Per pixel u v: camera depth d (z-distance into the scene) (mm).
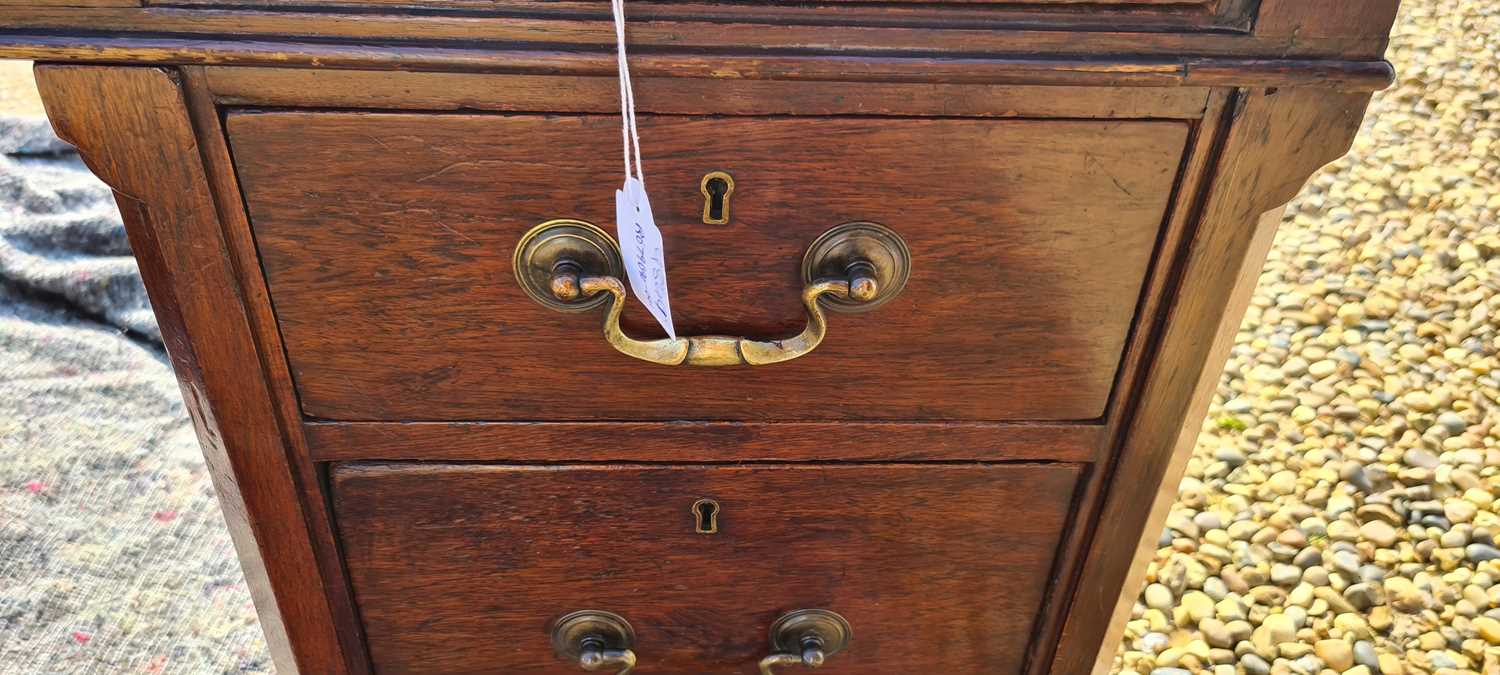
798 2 420
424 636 598
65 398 1052
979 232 470
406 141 443
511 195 456
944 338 499
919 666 628
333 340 490
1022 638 615
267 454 519
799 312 489
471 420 518
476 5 415
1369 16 423
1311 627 945
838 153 450
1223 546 1022
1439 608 956
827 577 584
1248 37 427
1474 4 2088
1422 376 1229
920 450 536
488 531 558
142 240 473
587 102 438
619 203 440
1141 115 447
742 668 627
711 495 550
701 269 476
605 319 468
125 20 414
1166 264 482
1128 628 945
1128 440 530
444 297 480
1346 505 1063
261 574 580
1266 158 455
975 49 426
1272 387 1224
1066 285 486
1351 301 1354
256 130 439
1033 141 450
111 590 878
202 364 492
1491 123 1722
